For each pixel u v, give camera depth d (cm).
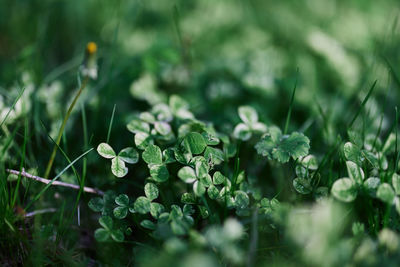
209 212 35
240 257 32
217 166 39
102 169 39
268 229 35
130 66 49
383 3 70
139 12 62
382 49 49
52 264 34
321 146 42
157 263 31
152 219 36
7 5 58
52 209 37
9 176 36
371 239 34
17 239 34
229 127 43
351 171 34
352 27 61
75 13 59
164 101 46
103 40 54
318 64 50
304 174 36
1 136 38
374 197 34
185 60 50
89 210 38
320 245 32
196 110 46
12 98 41
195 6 67
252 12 67
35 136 41
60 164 40
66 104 44
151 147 35
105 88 47
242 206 35
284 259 34
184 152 36
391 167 36
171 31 58
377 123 44
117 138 43
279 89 48
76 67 49
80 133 43
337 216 34
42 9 57
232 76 50
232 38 59
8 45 54
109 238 35
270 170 40
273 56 52
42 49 51
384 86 47
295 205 36
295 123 46
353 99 47
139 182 39
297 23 62
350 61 50
